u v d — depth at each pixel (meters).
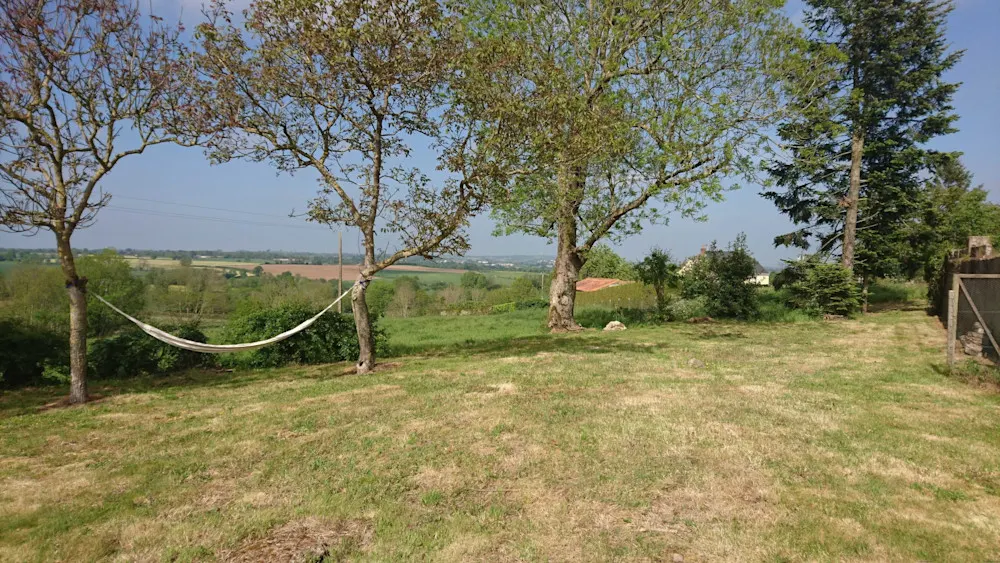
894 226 21.05
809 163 15.59
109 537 3.63
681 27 13.81
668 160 13.72
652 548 3.38
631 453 5.04
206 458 5.17
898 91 19.97
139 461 5.12
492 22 14.23
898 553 3.26
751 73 14.07
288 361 11.87
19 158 7.49
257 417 6.66
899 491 4.14
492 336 17.36
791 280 22.22
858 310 21.38
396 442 5.50
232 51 8.96
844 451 5.01
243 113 9.33
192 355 11.30
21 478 4.71
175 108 8.43
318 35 8.53
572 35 14.13
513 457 5.00
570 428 5.85
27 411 7.42
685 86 14.16
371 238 10.09
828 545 3.36
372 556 3.35
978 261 10.80
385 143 10.32
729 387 7.93
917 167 20.78
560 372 9.29
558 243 16.88
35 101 7.44
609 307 24.20
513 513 3.90
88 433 6.14
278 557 3.35
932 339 12.98
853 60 20.16
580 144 10.23
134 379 10.14
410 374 9.52
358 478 4.57
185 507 4.09
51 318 15.41
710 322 18.81
